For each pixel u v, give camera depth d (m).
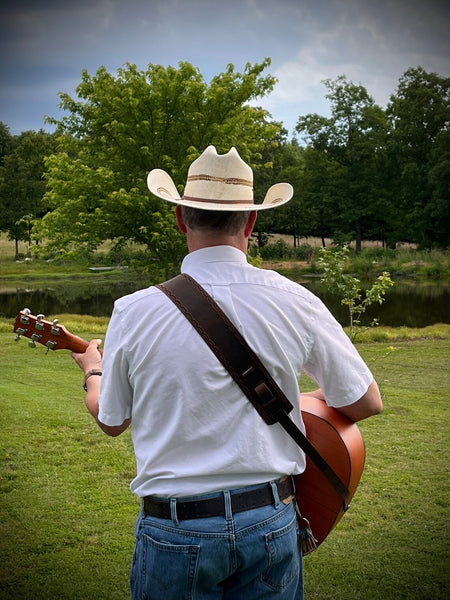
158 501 1.37
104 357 1.42
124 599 2.84
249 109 20.02
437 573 3.04
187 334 1.35
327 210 59.16
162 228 19.28
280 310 1.40
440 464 4.73
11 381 8.23
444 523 3.63
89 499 4.00
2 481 4.31
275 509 1.38
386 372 9.55
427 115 56.66
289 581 1.44
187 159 18.75
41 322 1.82
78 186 19.83
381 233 62.75
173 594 1.34
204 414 1.33
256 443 1.35
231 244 1.46
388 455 4.98
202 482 1.33
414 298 30.81
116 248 20.91
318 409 1.71
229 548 1.32
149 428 1.37
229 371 1.34
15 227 55.56
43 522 3.65
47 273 49.88
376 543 3.40
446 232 55.75
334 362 1.44
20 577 3.03
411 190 56.59
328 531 1.67
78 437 5.37
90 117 19.62
